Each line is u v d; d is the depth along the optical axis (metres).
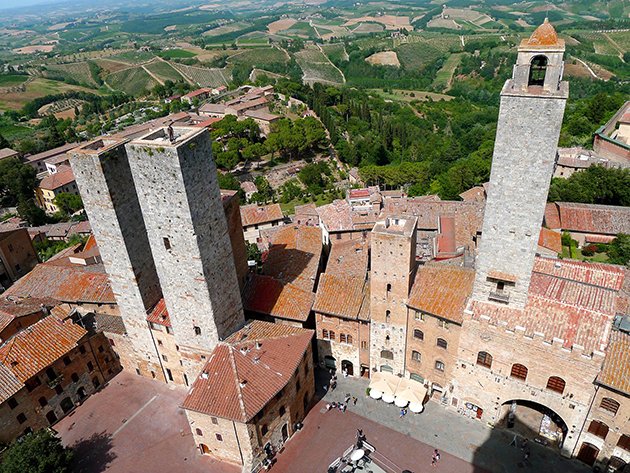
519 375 54.75
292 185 155.62
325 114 196.00
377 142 178.12
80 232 130.50
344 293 67.81
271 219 114.56
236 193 69.81
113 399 68.75
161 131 54.66
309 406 65.38
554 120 43.69
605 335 49.41
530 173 46.69
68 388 66.25
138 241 61.22
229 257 60.06
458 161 146.38
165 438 62.22
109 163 55.00
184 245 54.53
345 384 69.38
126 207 58.38
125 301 64.81
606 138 125.62
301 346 61.34
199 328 60.91
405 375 66.94
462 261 70.50
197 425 56.56
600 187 104.38
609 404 49.47
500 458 56.47
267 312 68.62
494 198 49.56
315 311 67.56
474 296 56.22
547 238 86.12
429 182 149.12
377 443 59.28
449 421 61.78
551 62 43.03
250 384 54.88
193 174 51.44
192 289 57.62
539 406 60.62
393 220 60.81
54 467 52.94
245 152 165.75
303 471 56.53
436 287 60.19
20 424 60.12
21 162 178.38
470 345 56.34
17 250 106.12
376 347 66.12
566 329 51.06
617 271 59.72
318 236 87.50
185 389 69.56
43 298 74.31
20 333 63.69
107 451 60.94
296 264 78.94
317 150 185.50
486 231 51.69
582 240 95.94
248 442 54.44
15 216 152.12
